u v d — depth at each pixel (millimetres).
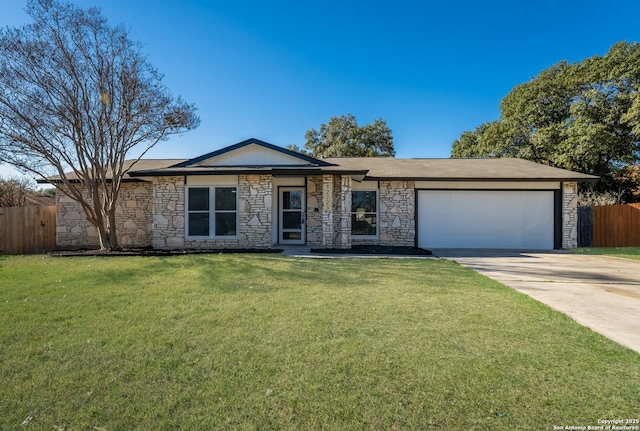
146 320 4160
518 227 12703
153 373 2842
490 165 14641
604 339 3535
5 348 3350
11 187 23484
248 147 11977
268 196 11195
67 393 2551
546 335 3639
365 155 32812
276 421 2219
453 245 12820
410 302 4910
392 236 12867
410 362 3016
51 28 9891
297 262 8461
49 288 5801
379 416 2264
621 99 19344
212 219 11359
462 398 2463
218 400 2451
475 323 4012
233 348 3328
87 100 10523
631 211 13734
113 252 10266
